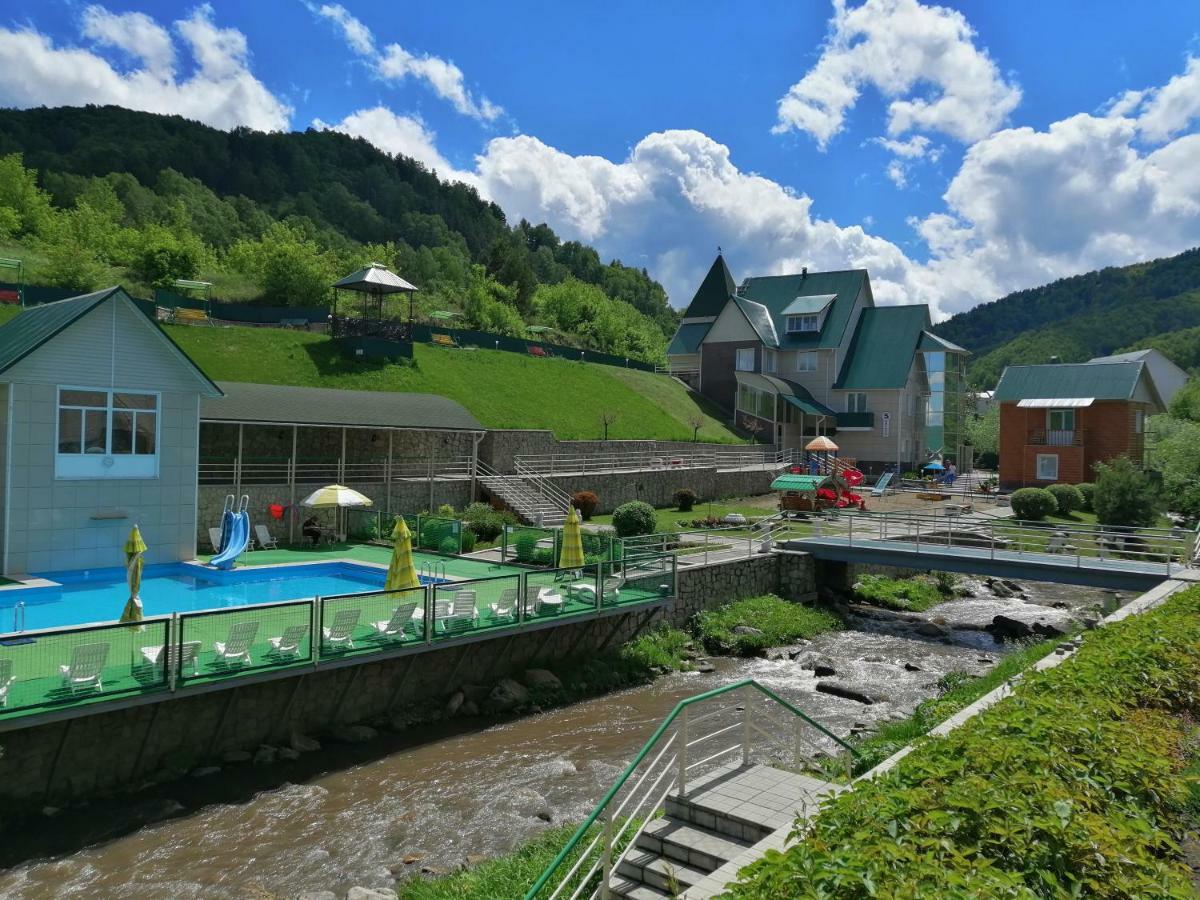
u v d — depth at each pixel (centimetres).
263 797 1339
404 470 3688
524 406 4944
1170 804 628
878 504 4675
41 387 2142
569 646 2095
